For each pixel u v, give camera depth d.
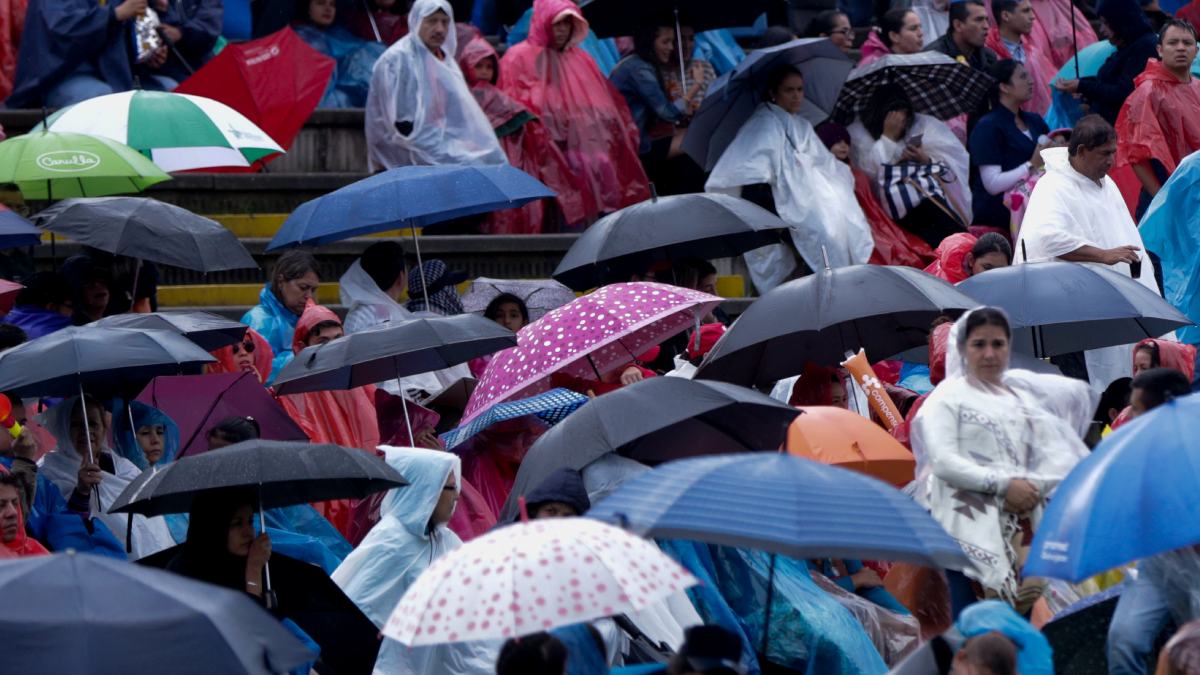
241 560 26.19
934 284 31.23
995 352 26.03
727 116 49.00
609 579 19.64
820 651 28.06
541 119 49.56
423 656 28.00
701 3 51.81
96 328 30.75
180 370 30.95
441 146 48.00
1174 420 21.72
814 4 58.91
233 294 46.97
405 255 47.56
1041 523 21.86
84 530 29.81
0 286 36.19
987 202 48.03
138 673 17.77
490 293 41.53
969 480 25.39
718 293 48.53
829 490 20.36
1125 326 34.12
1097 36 61.44
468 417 33.53
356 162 51.06
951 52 53.25
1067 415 26.44
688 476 20.73
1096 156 38.56
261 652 18.52
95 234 37.72
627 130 50.41
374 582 28.91
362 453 26.61
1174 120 46.47
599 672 23.06
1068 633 25.22
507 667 19.47
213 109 41.16
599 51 56.78
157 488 25.55
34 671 17.59
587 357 36.41
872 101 49.62
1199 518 20.91
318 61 48.41
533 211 49.31
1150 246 40.88
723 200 38.47
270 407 33.31
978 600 26.62
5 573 18.38
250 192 49.41
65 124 39.97
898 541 19.89
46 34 49.06
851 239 47.88
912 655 20.58
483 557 19.92
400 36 53.94
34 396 30.92
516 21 58.34
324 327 35.47
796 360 33.41
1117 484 21.34
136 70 50.59
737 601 28.53
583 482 27.03
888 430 31.77
